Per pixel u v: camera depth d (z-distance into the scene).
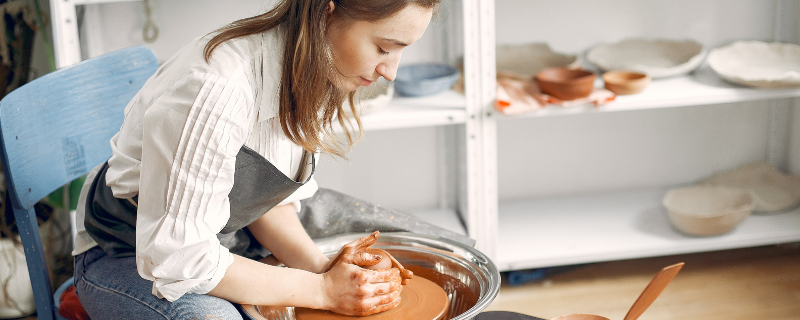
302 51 0.93
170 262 0.94
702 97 1.94
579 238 2.14
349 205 1.39
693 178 2.49
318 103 1.00
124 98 1.37
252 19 1.00
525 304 2.03
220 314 0.96
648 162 2.47
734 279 2.10
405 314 1.08
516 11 2.23
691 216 2.08
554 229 2.21
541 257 2.04
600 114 2.39
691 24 2.30
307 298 1.05
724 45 2.34
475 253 1.21
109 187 1.14
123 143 1.06
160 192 0.93
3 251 1.89
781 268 2.15
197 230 0.94
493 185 1.98
